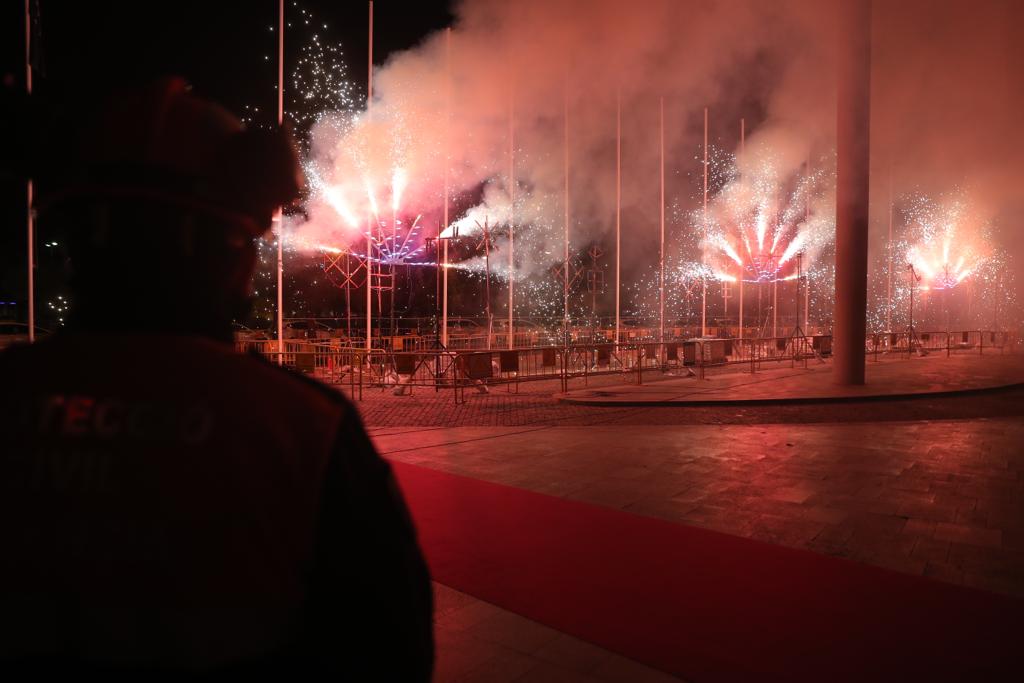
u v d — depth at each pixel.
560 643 3.46
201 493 0.80
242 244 0.99
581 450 8.59
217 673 0.80
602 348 16.84
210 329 0.94
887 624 3.68
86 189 0.86
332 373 16.58
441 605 3.91
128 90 0.92
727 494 6.48
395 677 0.89
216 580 0.80
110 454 0.82
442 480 6.95
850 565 4.60
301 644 0.85
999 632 3.59
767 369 20.88
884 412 12.26
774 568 4.53
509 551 4.82
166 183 0.87
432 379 15.41
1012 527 5.51
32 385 0.86
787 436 9.66
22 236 13.16
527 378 15.43
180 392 0.84
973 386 15.12
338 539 0.86
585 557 4.71
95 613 0.80
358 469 0.91
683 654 3.34
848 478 7.16
